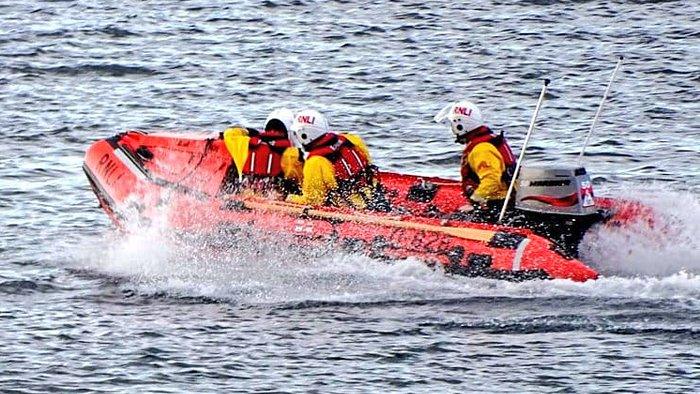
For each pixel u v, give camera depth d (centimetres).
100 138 7475
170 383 4203
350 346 4478
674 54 8906
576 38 9338
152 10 10356
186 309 4878
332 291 5012
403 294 4950
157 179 5644
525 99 8156
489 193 5275
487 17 9925
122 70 8862
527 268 4941
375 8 10256
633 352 4375
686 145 7238
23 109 8012
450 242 5069
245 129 5656
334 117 7831
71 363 4366
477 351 4419
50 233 5872
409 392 4116
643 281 4906
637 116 7769
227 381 4212
